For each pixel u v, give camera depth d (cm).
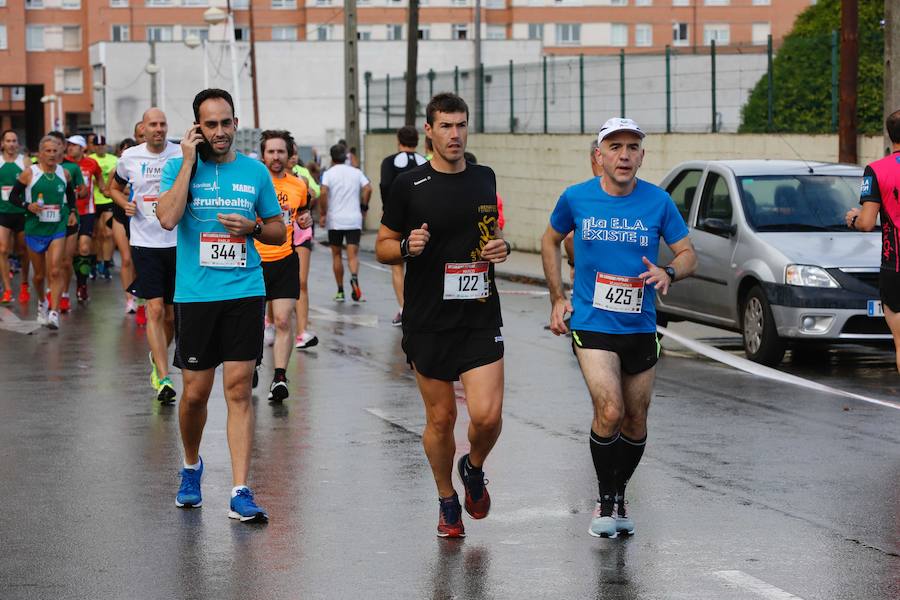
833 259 2316
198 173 1334
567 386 2147
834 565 1167
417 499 1412
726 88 4281
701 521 1316
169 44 12206
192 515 1351
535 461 1588
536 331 2880
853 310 2273
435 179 1220
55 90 15525
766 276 2348
